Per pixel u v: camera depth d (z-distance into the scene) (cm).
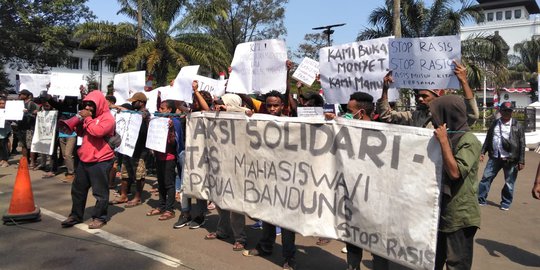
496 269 467
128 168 723
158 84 2512
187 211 593
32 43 2611
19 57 2598
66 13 2628
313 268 463
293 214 427
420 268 334
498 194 864
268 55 550
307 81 597
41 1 2534
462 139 323
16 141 1276
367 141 370
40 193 793
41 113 935
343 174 388
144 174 718
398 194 348
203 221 598
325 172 404
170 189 631
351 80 534
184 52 2528
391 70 453
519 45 5903
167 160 623
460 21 2127
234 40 4088
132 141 673
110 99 826
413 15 2128
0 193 774
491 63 2125
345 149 386
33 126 1022
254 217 464
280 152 439
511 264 482
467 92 385
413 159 341
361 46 522
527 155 1586
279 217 439
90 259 473
